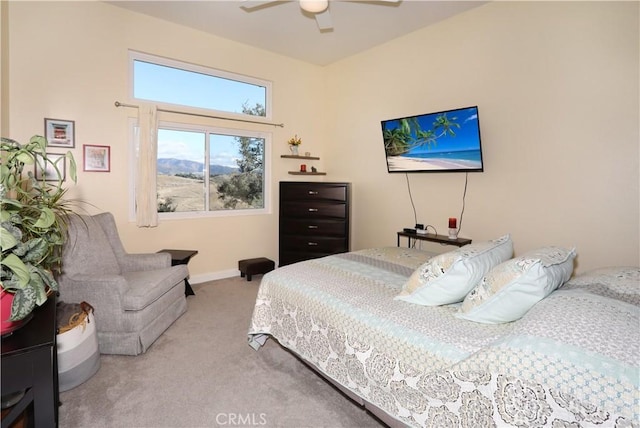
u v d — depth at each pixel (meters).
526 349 1.10
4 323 1.27
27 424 1.38
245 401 1.88
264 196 4.73
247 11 3.49
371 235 4.51
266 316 2.27
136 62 3.62
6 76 2.86
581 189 2.77
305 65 4.89
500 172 3.24
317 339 1.85
